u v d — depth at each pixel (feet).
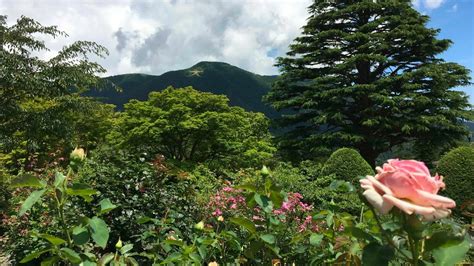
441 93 52.01
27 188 16.92
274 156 56.65
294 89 59.93
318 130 57.36
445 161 29.45
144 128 42.32
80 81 35.37
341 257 4.72
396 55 57.67
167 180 15.71
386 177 2.73
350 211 16.31
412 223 2.74
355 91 52.60
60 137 35.04
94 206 12.73
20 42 32.94
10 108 33.12
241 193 13.09
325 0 59.26
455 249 2.93
